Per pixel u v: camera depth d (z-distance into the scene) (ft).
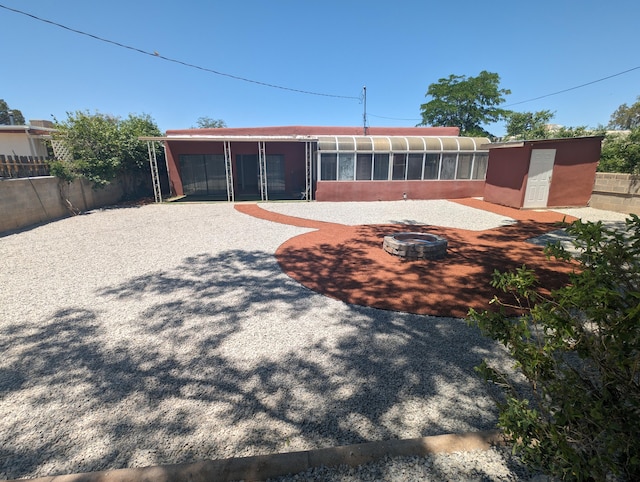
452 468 6.72
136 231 30.40
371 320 13.69
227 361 10.91
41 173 36.76
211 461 6.68
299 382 9.84
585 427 5.26
